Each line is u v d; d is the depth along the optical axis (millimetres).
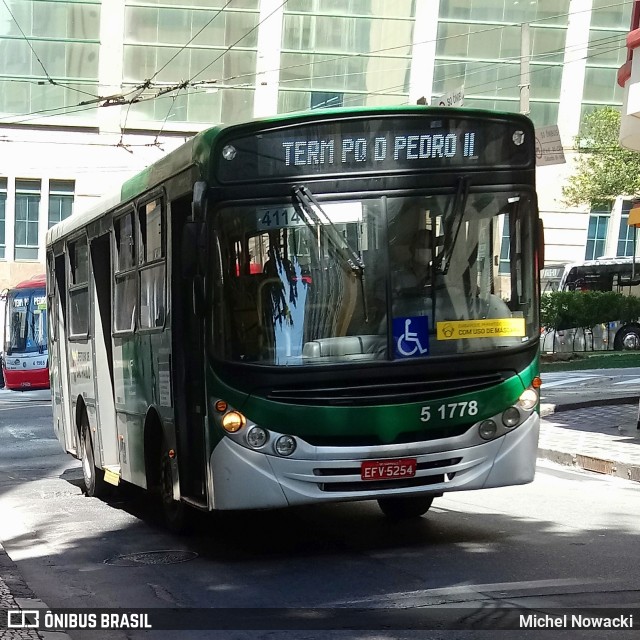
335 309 7777
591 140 40000
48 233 14875
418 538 8719
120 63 45719
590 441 14875
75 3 45469
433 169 7980
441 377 7832
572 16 46188
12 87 45750
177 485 8820
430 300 7863
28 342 36281
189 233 7754
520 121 8195
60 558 8898
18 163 46156
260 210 7844
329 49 45781
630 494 11023
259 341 7750
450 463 7855
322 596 6898
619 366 30219
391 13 45719
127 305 10312
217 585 7449
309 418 7656
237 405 7730
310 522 9805
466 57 46031
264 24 45531
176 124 46031
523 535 8680
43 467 15609
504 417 7984
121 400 10633
